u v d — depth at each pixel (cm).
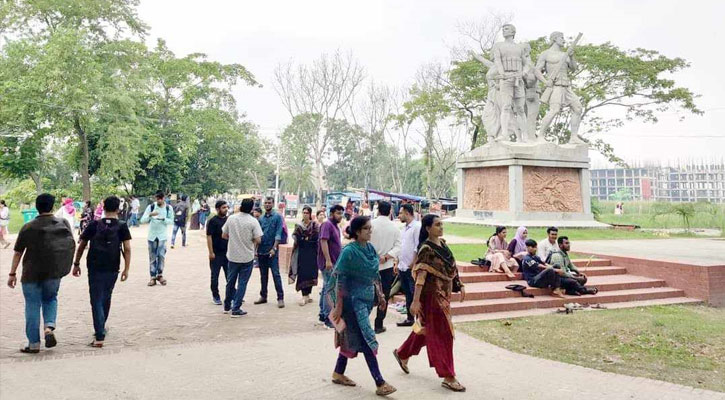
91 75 2772
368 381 491
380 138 4741
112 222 630
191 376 493
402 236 728
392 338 674
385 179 6444
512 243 1103
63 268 586
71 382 468
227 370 515
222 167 4666
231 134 3894
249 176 6072
